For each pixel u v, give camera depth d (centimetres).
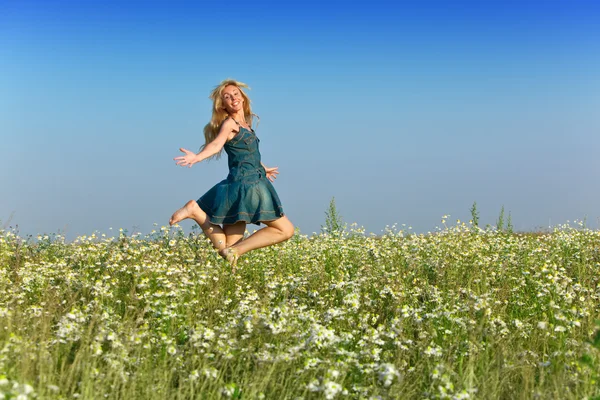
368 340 572
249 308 670
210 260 988
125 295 765
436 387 470
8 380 419
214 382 478
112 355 495
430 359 534
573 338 594
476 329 593
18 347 478
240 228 886
